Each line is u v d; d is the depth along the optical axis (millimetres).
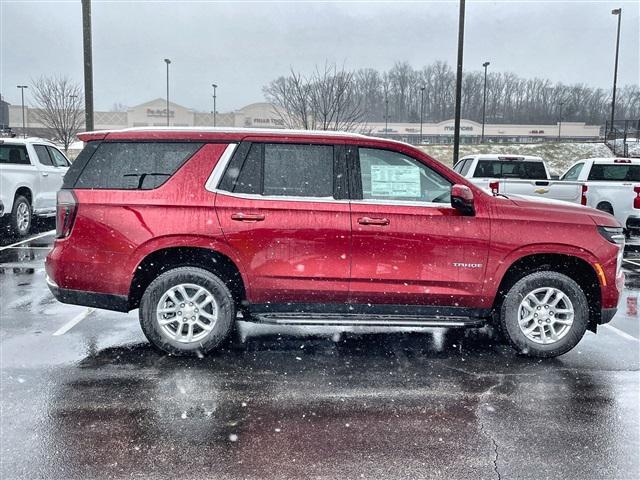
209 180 4633
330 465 3107
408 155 4750
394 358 4836
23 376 4301
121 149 4691
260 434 3445
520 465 3131
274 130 4746
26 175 11383
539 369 4605
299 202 4625
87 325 5633
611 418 3713
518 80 93625
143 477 2977
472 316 4824
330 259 4625
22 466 3062
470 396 4043
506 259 4695
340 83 22234
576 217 4805
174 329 4812
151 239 4543
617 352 5062
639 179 12484
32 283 7367
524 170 12812
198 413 3715
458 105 17141
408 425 3586
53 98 38281
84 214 4598
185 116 67438
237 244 4582
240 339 5289
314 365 4637
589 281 4891
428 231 4629
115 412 3709
